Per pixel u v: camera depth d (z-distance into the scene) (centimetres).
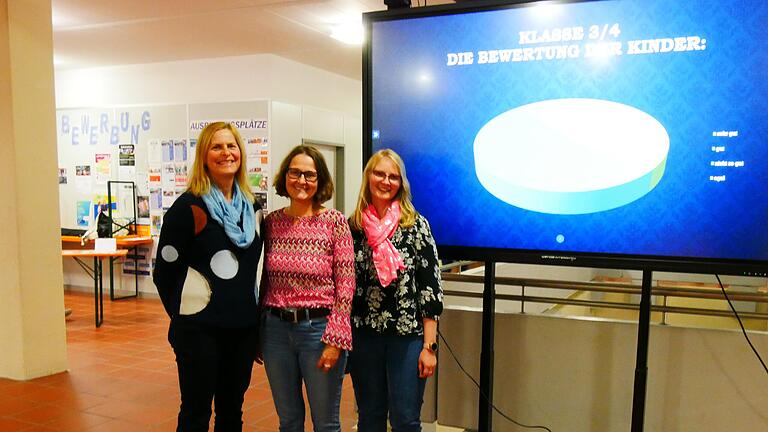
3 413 325
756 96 205
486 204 242
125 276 691
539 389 271
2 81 362
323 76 718
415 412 210
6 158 367
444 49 243
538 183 234
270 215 216
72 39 573
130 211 680
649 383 251
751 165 208
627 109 221
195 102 631
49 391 361
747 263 210
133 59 671
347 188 747
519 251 239
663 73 215
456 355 286
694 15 210
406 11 246
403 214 210
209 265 200
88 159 704
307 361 204
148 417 321
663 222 219
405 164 252
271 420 320
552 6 227
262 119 595
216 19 505
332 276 206
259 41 578
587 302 264
